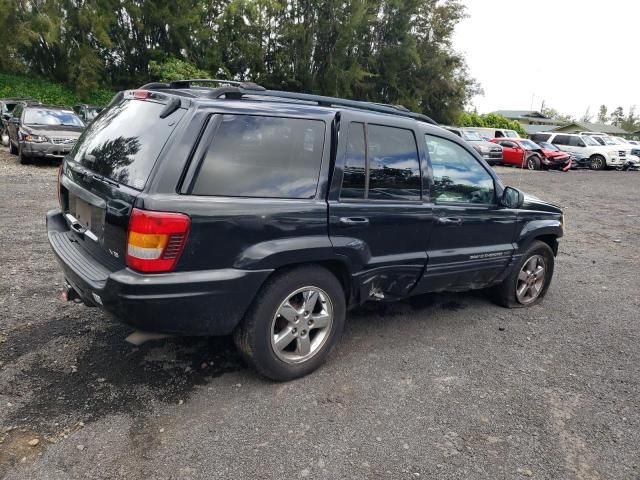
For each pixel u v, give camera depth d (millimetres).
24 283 4723
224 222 2865
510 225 4621
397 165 3713
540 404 3314
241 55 29703
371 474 2568
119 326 3973
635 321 4938
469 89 39312
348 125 3428
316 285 3330
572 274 6582
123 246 2814
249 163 3023
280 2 30656
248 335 3131
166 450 2646
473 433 2957
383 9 34406
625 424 3145
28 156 12570
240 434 2807
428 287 4145
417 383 3471
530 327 4613
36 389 3102
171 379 3307
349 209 3375
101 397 3066
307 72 31891
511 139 25969
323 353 3490
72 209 3605
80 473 2457
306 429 2885
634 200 14500
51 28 23953
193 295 2826
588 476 2662
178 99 3002
